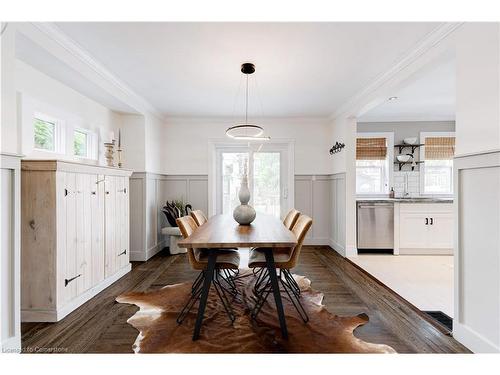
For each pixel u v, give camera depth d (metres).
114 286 3.10
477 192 1.83
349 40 2.42
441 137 5.24
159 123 4.95
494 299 1.72
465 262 1.93
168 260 4.25
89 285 2.76
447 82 3.52
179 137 5.20
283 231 2.35
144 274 3.54
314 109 4.63
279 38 2.39
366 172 5.34
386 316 2.36
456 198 1.99
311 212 5.26
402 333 2.09
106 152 3.69
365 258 4.30
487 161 1.73
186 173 5.20
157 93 3.84
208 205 5.20
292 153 5.24
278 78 3.29
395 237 4.51
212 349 1.86
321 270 3.67
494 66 1.70
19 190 1.84
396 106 4.54
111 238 3.21
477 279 1.84
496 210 1.70
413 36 2.35
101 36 2.35
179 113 4.85
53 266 2.29
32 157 2.66
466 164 1.90
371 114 4.99
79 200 2.61
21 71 2.53
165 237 5.16
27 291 2.28
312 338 2.00
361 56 2.72
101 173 3.00
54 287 2.29
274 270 2.04
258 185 5.37
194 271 3.66
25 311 2.28
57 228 2.31
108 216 3.15
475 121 1.84
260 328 2.13
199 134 5.21
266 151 5.35
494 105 1.70
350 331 2.10
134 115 4.27
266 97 3.99
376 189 5.33
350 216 4.38
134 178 4.31
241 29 2.25
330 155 5.19
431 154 5.26
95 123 3.67
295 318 2.29
